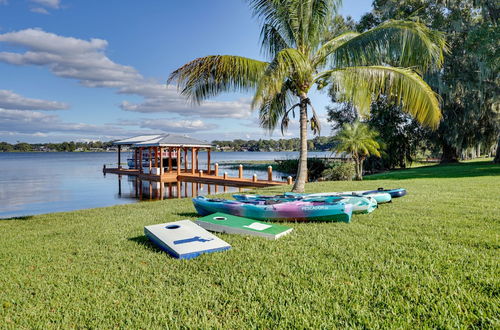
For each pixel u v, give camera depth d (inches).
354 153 697.6
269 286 132.6
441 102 967.0
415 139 1242.6
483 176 604.4
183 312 113.7
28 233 257.1
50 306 124.1
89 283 144.0
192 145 1132.5
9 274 158.1
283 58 348.2
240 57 390.0
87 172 1555.1
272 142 7194.9
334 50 400.2
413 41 342.3
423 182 538.6
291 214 253.3
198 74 399.5
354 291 126.3
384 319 106.2
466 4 941.2
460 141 1106.7
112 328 106.8
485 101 1008.9
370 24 1160.2
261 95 339.3
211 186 975.6
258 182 831.7
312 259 163.5
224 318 110.0
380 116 1190.9
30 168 1868.8
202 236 196.2
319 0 406.9
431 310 111.2
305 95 447.2
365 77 372.2
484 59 807.1
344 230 222.5
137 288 136.4
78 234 241.6
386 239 197.0
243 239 204.4
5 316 117.4
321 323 104.5
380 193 331.9
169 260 169.6
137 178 1198.3
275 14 413.4
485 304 112.9
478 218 245.9
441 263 151.7
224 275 146.6
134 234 233.0
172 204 401.7
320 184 565.9
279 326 103.7
